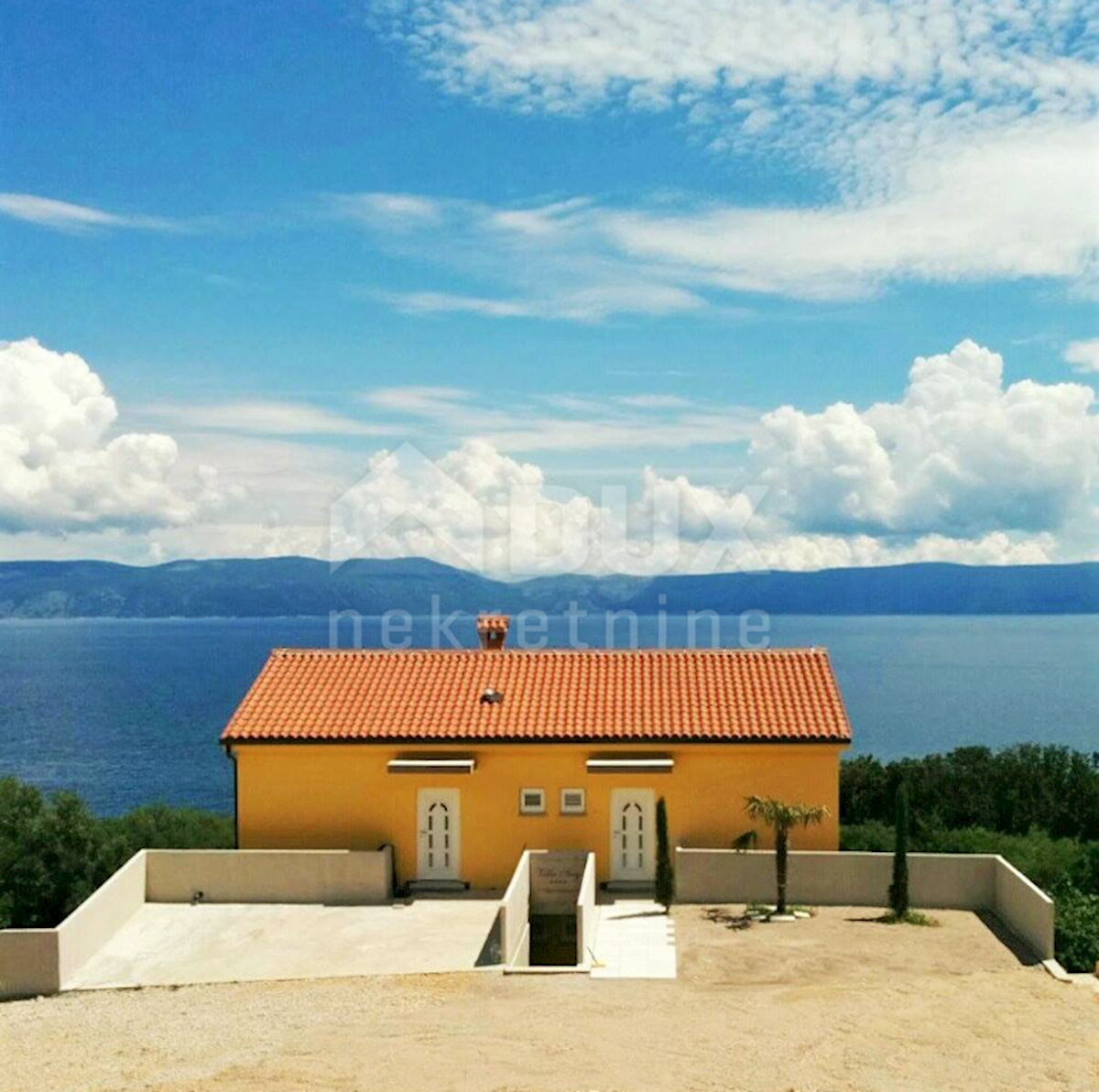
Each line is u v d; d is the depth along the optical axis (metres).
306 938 25.44
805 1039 18.17
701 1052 17.58
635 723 28.95
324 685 30.97
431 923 26.30
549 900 27.69
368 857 27.97
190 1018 20.94
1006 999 20.38
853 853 26.80
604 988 21.56
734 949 23.66
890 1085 16.20
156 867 27.98
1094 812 47.84
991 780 50.09
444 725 29.09
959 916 25.81
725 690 30.23
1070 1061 17.27
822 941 24.09
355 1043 18.56
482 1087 16.09
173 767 104.94
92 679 196.50
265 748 29.06
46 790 92.75
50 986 22.98
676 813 28.61
